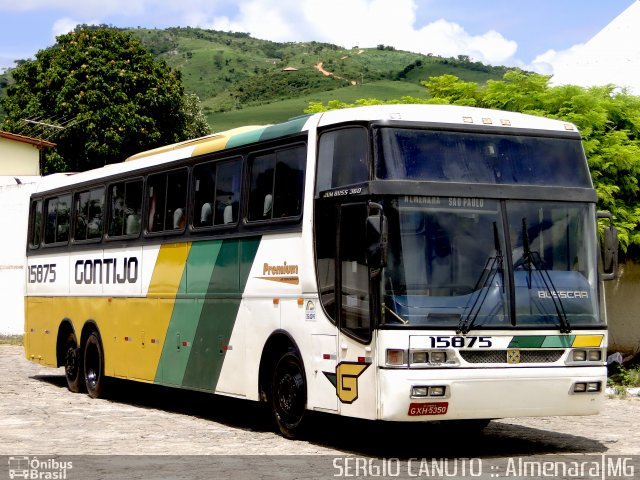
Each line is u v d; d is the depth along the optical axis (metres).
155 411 15.63
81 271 18.11
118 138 54.03
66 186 19.05
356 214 10.89
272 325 12.38
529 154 11.36
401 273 10.46
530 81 19.44
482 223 10.87
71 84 54.47
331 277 11.24
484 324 10.57
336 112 11.60
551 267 11.05
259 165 12.91
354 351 10.77
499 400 10.59
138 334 15.92
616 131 18.44
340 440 12.32
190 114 60.62
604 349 11.16
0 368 23.42
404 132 10.91
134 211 16.31
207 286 13.95
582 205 11.41
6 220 31.05
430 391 10.29
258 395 12.63
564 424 13.95
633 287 20.06
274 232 12.39
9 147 45.66
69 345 18.61
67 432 12.98
